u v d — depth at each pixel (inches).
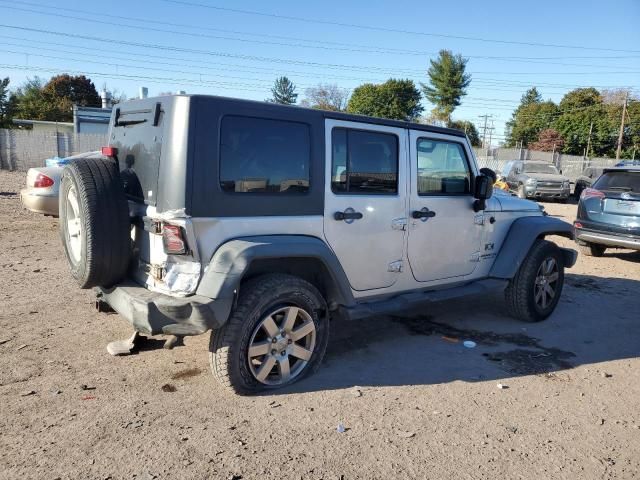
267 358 152.4
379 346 197.6
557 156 1653.5
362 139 171.0
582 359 194.4
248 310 143.7
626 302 276.1
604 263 379.9
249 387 149.7
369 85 2891.2
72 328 196.7
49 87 2775.6
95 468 115.1
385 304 181.9
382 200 176.9
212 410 142.2
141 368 166.4
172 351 180.2
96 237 141.9
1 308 215.2
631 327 234.4
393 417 144.0
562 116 2706.7
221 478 114.0
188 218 135.8
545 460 127.6
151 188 146.1
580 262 381.1
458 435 136.6
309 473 117.5
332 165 163.3
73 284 252.8
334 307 172.4
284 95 3503.9
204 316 133.7
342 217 165.6
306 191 157.2
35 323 200.2
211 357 146.1
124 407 141.6
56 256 310.3
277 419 139.4
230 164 142.0
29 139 1024.9
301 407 146.6
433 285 202.2
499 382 170.6
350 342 200.5
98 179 146.3
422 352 193.6
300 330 157.4
